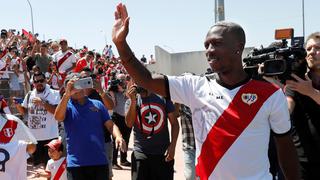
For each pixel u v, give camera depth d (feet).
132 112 18.98
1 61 38.17
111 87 30.99
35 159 27.07
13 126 16.75
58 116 17.72
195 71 48.70
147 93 18.97
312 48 12.07
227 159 8.34
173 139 19.29
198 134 8.79
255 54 11.10
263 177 8.40
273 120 8.48
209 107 8.57
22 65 41.16
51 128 26.86
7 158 15.79
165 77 8.98
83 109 18.10
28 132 16.94
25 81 41.14
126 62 8.81
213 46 8.48
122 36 8.56
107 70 69.51
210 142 8.52
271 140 13.78
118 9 8.79
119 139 18.07
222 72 8.50
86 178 17.89
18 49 59.16
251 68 10.08
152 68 51.49
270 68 10.06
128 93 19.04
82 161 17.69
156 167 19.12
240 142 8.30
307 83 11.17
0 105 16.93
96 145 17.89
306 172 12.45
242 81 8.51
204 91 8.70
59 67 41.09
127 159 34.91
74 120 17.89
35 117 26.71
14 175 15.96
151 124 18.95
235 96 8.39
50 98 26.96
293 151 8.68
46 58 44.24
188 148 20.90
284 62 10.07
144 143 19.07
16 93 39.52
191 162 20.86
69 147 18.01
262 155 8.43
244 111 8.31
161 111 19.04
